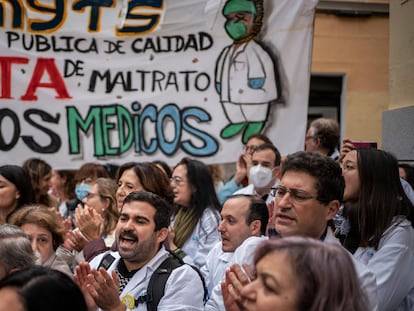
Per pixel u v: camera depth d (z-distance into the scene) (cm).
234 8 510
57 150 505
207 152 510
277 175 470
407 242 312
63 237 368
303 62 510
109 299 263
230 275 220
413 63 488
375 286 250
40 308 176
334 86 871
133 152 509
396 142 496
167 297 298
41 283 180
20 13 503
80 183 552
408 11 495
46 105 504
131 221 309
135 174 426
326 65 858
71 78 506
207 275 370
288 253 175
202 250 452
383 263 305
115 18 509
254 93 509
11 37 503
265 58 509
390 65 526
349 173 327
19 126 502
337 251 176
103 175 555
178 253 402
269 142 491
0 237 274
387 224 316
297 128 510
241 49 510
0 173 445
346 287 170
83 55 507
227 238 357
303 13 508
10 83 502
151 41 511
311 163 257
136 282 306
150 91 511
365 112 866
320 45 855
